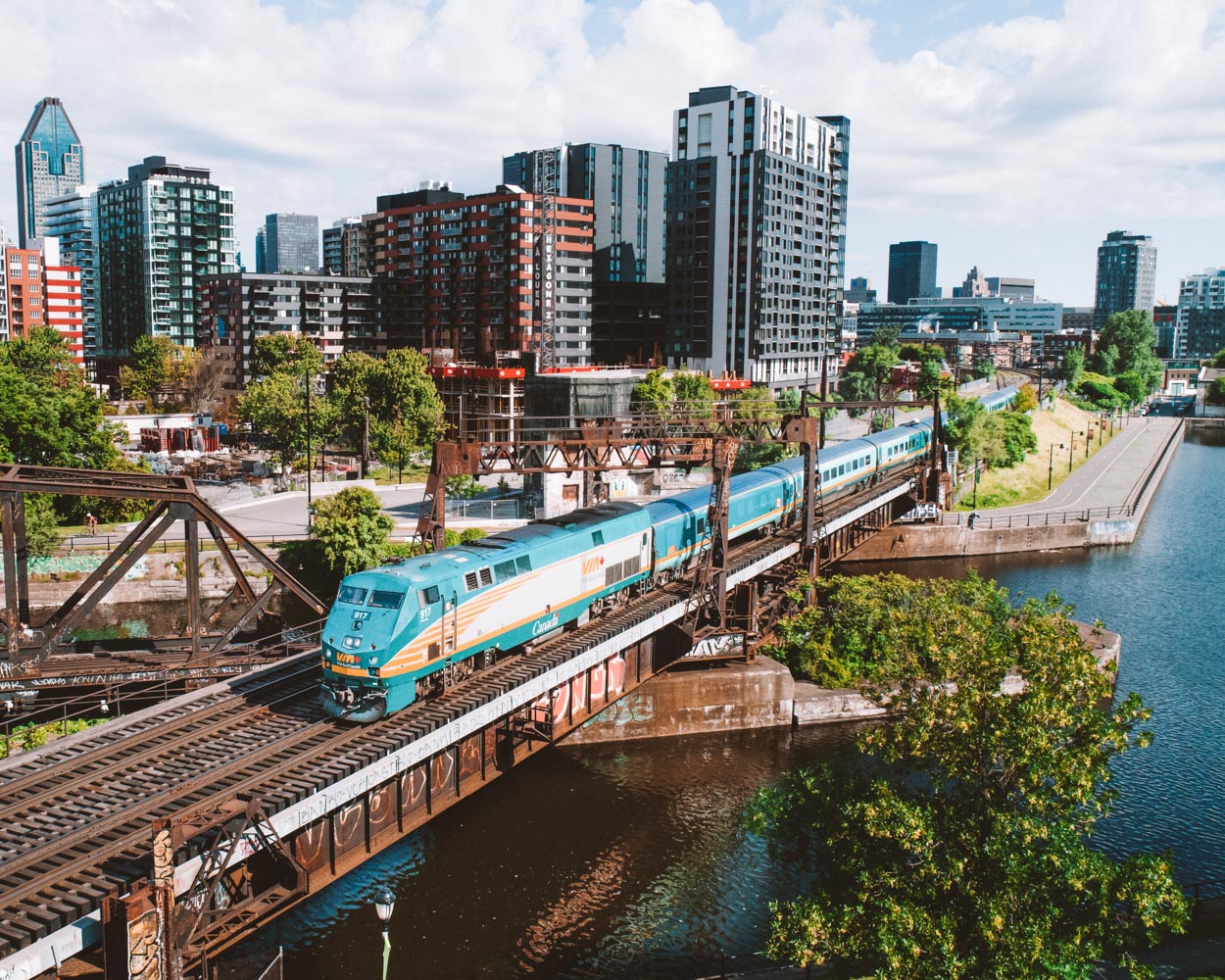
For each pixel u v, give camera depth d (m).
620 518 53.47
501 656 44.75
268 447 144.50
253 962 33.06
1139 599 90.38
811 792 34.03
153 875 25.50
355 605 37.66
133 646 54.53
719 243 199.50
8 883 26.36
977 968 26.86
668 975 39.38
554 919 43.06
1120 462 160.50
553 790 54.25
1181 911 26.58
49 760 34.12
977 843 29.44
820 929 28.25
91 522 92.25
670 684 59.56
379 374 133.25
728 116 197.25
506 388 147.50
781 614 68.31
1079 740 29.09
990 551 107.06
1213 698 67.50
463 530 91.00
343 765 32.53
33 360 127.38
